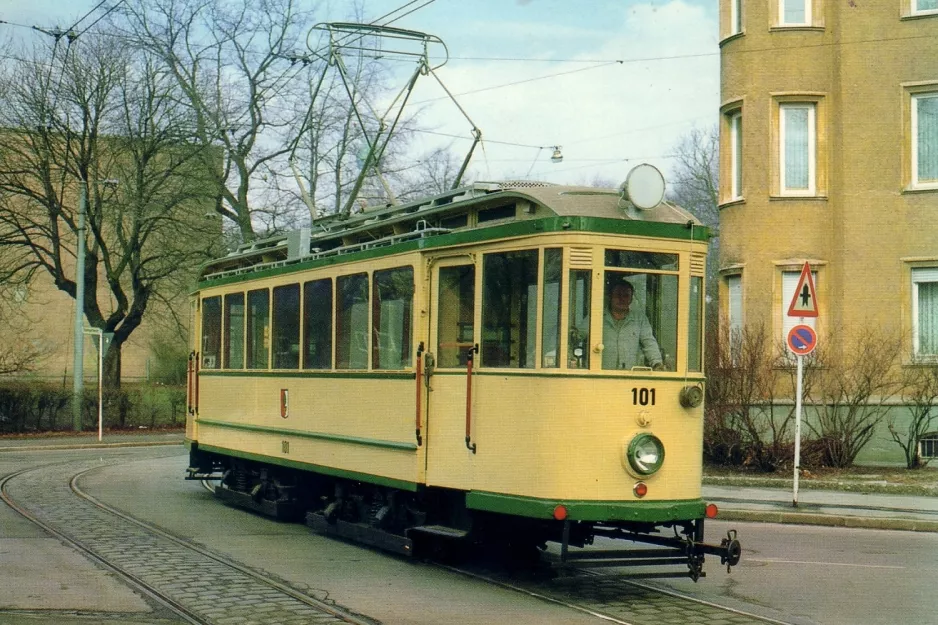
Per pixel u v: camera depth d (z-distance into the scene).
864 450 21.84
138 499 17.05
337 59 15.96
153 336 48.22
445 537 10.59
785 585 10.17
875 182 23.05
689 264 9.80
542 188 10.12
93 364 59.19
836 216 23.36
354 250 12.41
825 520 15.32
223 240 36.38
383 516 11.62
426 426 10.68
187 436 17.70
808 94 23.55
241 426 15.34
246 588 9.58
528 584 10.02
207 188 36.47
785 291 23.69
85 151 35.59
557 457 9.28
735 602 9.28
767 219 23.73
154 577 10.04
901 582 10.37
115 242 39.53
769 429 21.27
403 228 11.99
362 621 8.27
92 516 14.52
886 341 21.16
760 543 13.28
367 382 11.76
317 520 13.15
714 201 56.06
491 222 10.40
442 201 11.45
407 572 10.63
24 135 35.56
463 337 10.29
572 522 9.84
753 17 23.91
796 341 16.45
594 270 9.41
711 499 17.25
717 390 21.16
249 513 15.60
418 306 10.80
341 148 35.12
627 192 9.67
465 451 10.13
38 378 48.53
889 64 23.03
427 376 10.68
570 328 9.34
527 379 9.53
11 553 11.35
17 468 23.08
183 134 35.41
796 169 23.81
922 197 22.75
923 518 15.09
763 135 23.78
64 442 31.97
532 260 9.59
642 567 11.12
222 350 16.30
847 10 23.28
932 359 21.11
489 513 10.27
